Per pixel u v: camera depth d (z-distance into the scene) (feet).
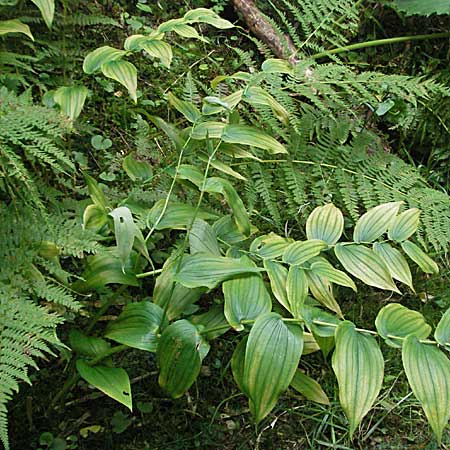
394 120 8.01
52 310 5.04
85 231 4.45
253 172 6.05
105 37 7.62
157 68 7.81
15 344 3.87
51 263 4.46
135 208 5.18
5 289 4.10
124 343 4.55
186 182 5.07
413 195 6.35
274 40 8.36
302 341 4.13
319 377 6.25
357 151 6.40
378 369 4.00
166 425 5.65
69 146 5.95
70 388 5.28
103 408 5.64
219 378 6.03
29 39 5.56
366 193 6.26
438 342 4.14
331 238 4.85
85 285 4.81
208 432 5.65
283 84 6.14
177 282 4.59
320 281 4.59
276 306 5.74
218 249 4.94
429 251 7.38
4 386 3.70
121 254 4.39
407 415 6.08
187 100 6.19
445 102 7.82
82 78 7.11
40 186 4.86
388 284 4.58
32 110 4.15
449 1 8.26
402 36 9.14
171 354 4.46
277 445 5.68
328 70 6.07
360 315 6.80
